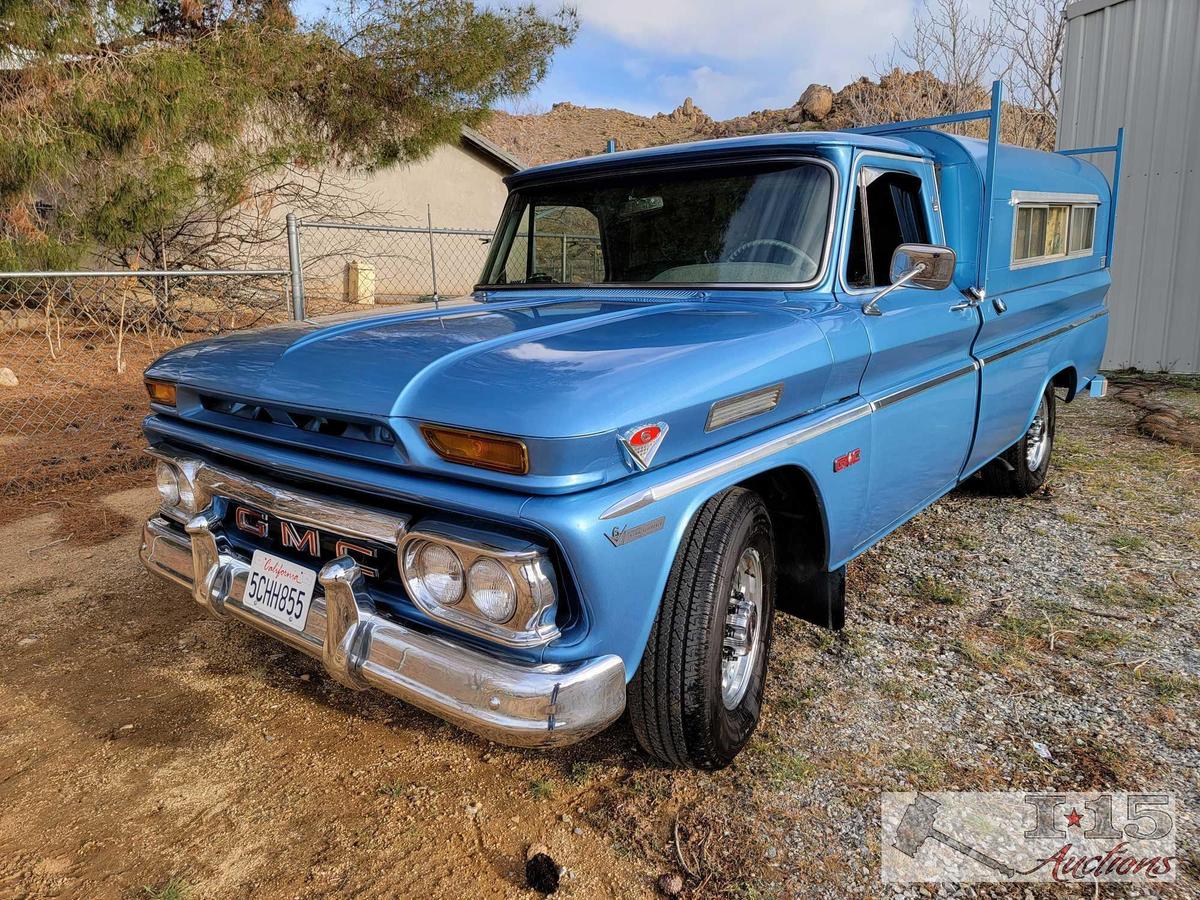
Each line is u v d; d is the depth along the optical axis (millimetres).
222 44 9039
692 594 2207
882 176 3145
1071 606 3559
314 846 2242
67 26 7156
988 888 2062
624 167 3182
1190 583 3766
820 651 3203
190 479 2625
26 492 5320
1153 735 2650
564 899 2047
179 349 2863
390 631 2068
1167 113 8227
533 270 3486
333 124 11203
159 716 2861
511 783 2494
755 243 2887
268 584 2402
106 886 2113
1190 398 7488
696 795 2406
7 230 7711
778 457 2404
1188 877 2082
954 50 13938
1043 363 4488
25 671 3152
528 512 1842
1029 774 2473
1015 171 3865
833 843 2211
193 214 10820
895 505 3250
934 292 3361
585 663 1938
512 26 11562
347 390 2133
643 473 2031
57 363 9219
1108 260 5445
